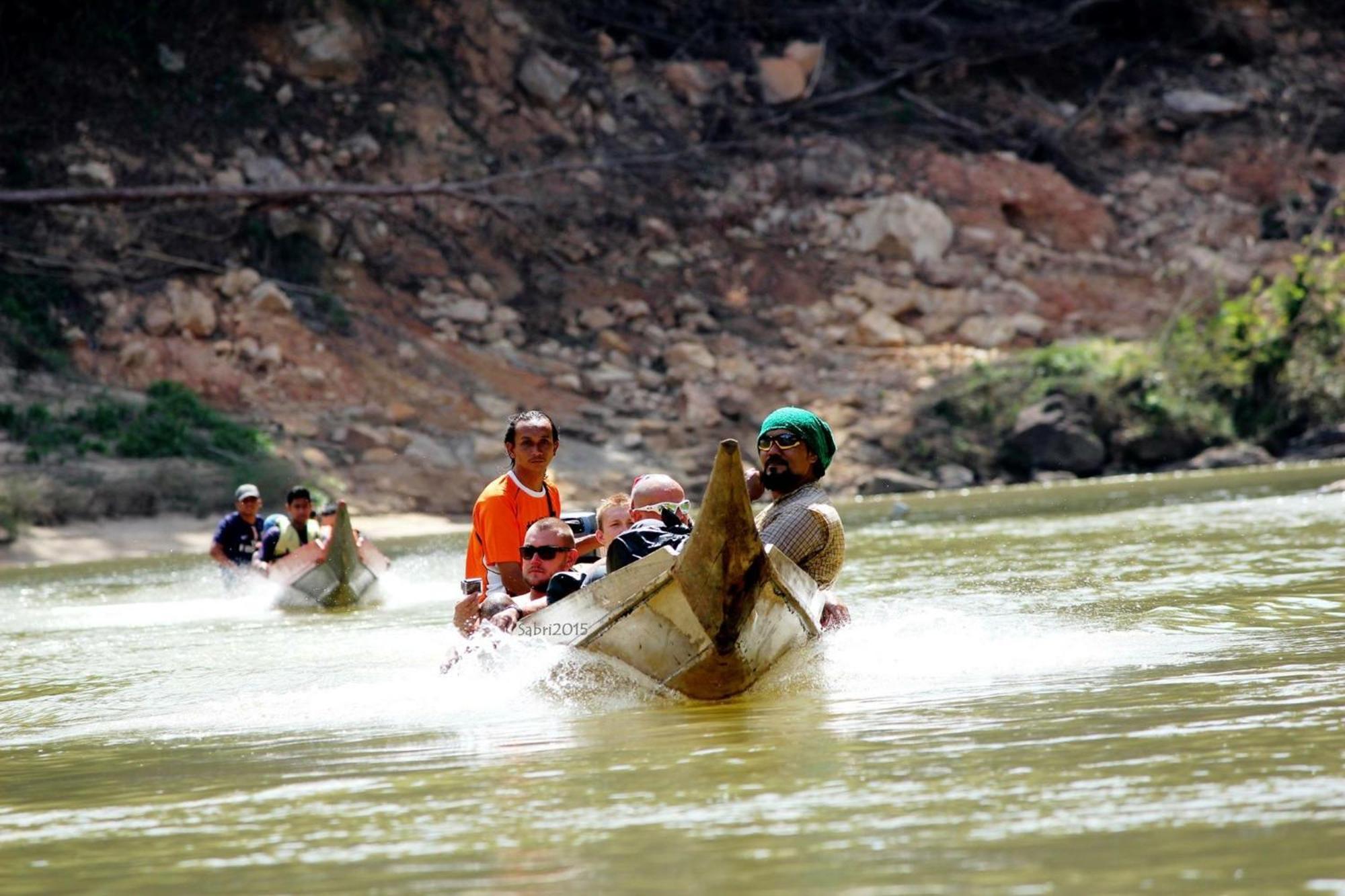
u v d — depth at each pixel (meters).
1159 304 67.00
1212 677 10.94
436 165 63.16
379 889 6.59
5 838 8.12
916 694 11.10
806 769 8.53
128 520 42.66
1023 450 55.28
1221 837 6.59
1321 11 84.06
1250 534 24.55
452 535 41.56
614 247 63.91
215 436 47.50
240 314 53.59
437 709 11.92
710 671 11.48
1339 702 9.52
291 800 8.62
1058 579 19.41
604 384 56.97
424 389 53.81
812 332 62.38
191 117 59.59
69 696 14.23
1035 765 8.23
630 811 7.74
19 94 56.94
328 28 63.47
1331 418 58.59
